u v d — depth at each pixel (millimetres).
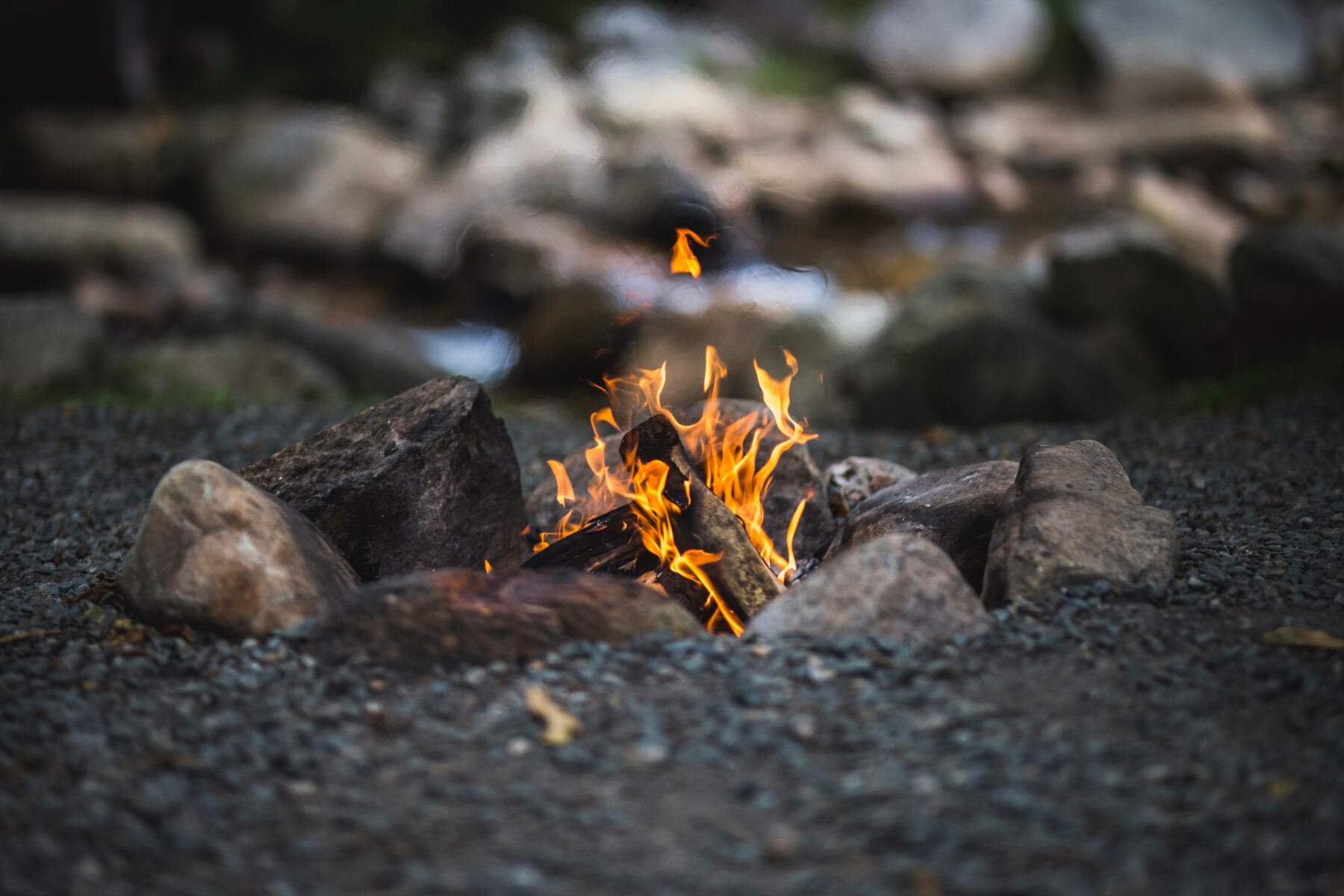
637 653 4281
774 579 5039
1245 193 23516
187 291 18438
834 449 8312
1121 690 4012
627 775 3621
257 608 4449
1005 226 22234
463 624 4289
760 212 21453
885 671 4109
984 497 5297
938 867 3107
